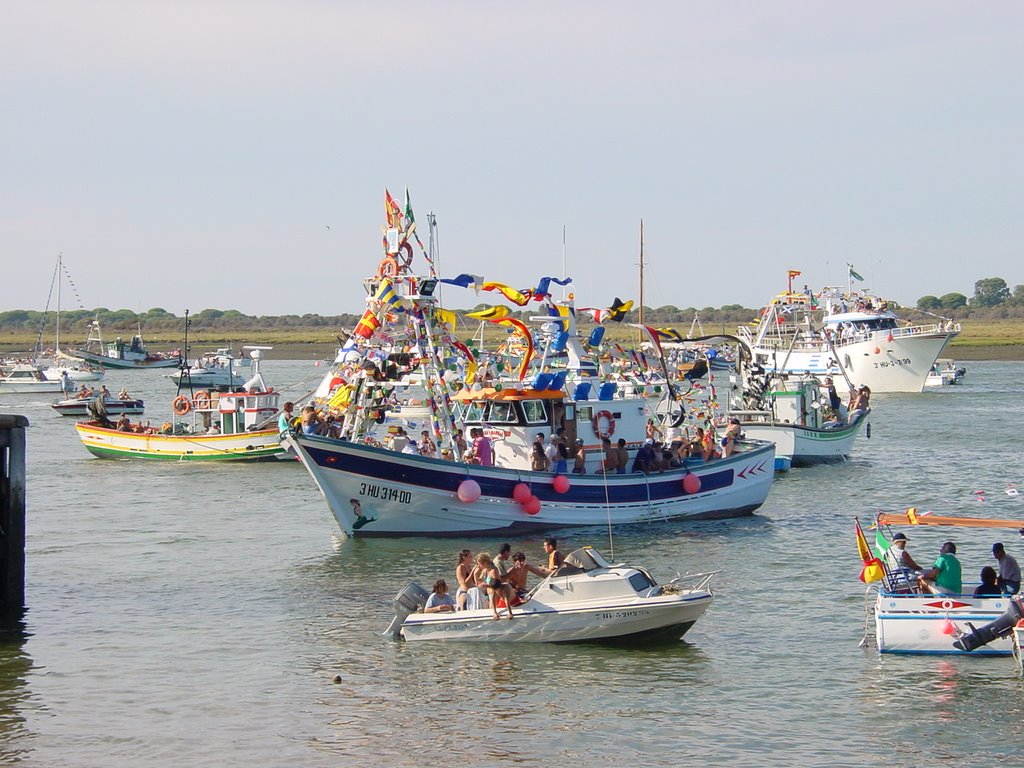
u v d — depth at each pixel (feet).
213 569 135.95
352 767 79.41
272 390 249.14
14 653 103.71
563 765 79.36
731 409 235.81
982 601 99.14
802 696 90.84
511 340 182.09
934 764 79.30
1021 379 500.74
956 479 207.31
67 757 81.56
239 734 85.20
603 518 153.69
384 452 141.38
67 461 243.60
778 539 149.28
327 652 102.89
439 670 97.76
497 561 108.06
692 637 105.70
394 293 147.54
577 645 103.04
